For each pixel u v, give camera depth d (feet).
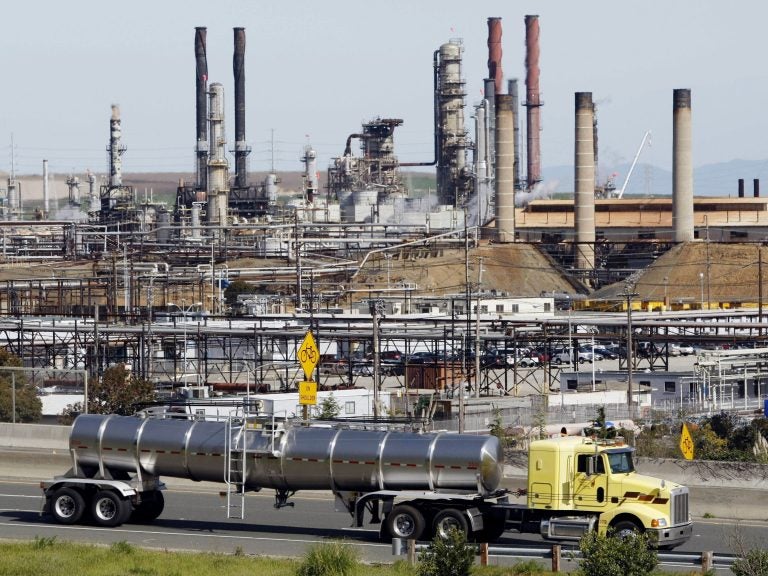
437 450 504.43
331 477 518.78
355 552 468.34
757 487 593.83
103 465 553.64
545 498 491.72
